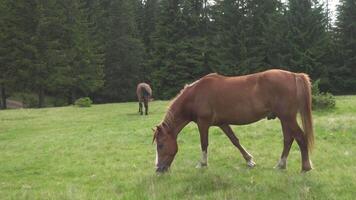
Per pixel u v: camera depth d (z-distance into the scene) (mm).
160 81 50188
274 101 8875
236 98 9172
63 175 10844
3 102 48062
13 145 16188
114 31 57094
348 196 7195
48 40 46750
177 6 51688
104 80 53812
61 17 48062
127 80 57281
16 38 45688
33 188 9617
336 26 46781
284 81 8820
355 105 20703
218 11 51000
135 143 14523
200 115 9664
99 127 19562
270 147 12258
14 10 45906
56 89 49156
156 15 61688
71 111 28938
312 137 8805
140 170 10516
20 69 45344
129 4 60094
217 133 14727
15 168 11977
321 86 45531
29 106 50312
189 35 51906
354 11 45875
